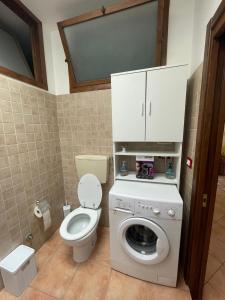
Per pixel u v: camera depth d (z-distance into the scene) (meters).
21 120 1.54
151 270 1.36
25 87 1.58
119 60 1.73
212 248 1.74
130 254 1.36
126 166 1.83
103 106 1.87
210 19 0.98
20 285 1.32
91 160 1.88
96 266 1.58
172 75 1.31
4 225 1.38
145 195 1.30
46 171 1.90
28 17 1.65
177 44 1.55
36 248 1.78
